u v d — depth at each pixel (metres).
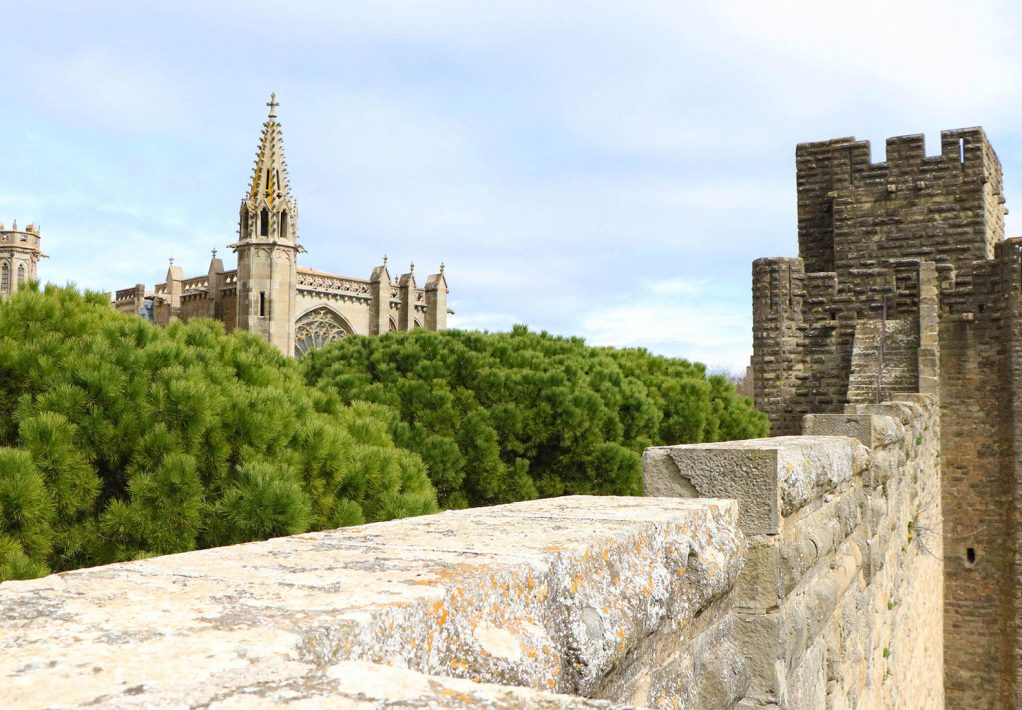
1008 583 26.03
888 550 9.63
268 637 1.76
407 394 18.69
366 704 1.47
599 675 2.67
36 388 9.49
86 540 8.64
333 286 61.38
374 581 2.28
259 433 9.79
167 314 67.56
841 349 27.95
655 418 20.80
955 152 28.92
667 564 3.44
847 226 30.23
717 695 3.87
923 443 16.05
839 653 6.33
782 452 4.98
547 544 2.88
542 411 18.19
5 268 75.00
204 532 9.13
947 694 26.75
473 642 2.22
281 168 56.41
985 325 26.56
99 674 1.54
